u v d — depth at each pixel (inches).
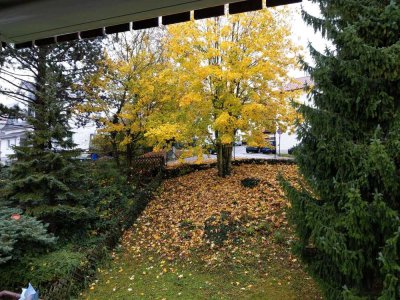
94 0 72.0
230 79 370.0
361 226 144.3
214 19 390.3
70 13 77.0
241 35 394.9
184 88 433.7
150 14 78.3
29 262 237.9
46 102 338.6
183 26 388.2
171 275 259.3
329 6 181.6
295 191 181.0
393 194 148.6
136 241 335.3
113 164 507.5
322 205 178.7
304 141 186.4
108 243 313.6
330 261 167.3
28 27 85.1
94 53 471.2
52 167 323.0
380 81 160.9
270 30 387.2
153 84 455.2
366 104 164.7
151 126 446.6
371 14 159.6
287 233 299.7
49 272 232.7
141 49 485.4
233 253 283.7
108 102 483.8
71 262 244.8
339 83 178.1
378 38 160.9
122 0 72.0
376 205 138.1
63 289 217.3
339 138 162.1
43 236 249.4
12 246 232.5
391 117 156.5
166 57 474.9
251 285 233.3
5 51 411.2
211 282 242.7
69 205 324.8
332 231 148.6
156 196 460.8
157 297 225.3
